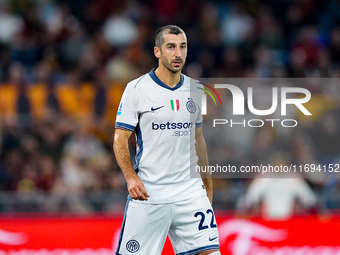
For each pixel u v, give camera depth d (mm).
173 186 13789
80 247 20703
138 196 12992
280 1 43500
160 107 13500
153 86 13594
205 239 13820
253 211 22891
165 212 13766
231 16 42062
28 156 26344
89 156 27016
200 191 14094
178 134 13625
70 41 37281
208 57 37812
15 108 28734
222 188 24656
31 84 30453
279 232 21109
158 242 13969
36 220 21422
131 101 13430
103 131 28062
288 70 37938
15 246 20500
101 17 40500
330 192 23781
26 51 36812
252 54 38750
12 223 20828
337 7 43906
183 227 13977
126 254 13945
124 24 39656
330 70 38625
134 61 37094
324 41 42062
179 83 13852
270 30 41938
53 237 20703
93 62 35438
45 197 22219
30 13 39312
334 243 21078
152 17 41406
